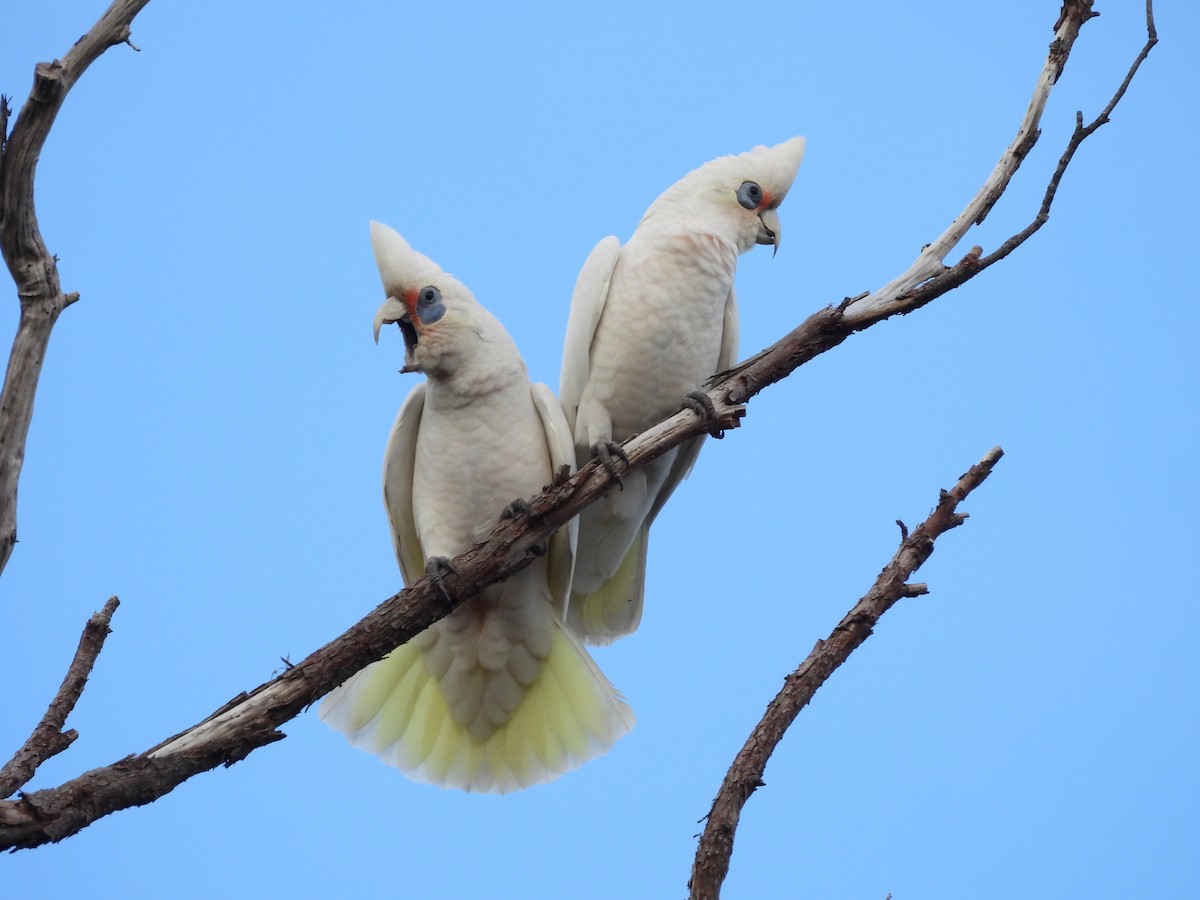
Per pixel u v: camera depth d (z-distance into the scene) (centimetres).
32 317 709
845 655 816
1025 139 953
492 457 1116
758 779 771
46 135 698
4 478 696
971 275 916
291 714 869
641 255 1202
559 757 1188
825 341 978
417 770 1188
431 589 966
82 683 791
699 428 998
